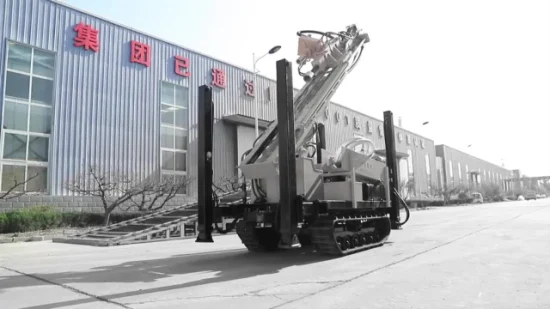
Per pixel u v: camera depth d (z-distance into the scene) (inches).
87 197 686.5
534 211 964.6
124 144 749.9
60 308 175.5
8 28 620.4
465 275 230.4
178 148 853.8
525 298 177.8
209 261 309.6
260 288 207.0
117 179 719.7
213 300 183.8
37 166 637.9
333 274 241.4
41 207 614.5
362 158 361.1
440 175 2516.0
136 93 780.0
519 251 319.6
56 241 514.9
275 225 307.6
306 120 345.1
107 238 496.7
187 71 883.4
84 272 269.0
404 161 1887.3
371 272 245.3
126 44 774.5
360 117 1497.3
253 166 320.8
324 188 346.3
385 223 396.2
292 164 276.8
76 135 683.4
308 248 370.6
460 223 649.6
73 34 696.4
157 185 765.3
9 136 611.5
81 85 698.2
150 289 210.5
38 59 653.9
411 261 284.5
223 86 964.0
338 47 381.1
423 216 931.3
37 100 647.8
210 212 299.7
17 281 240.4
